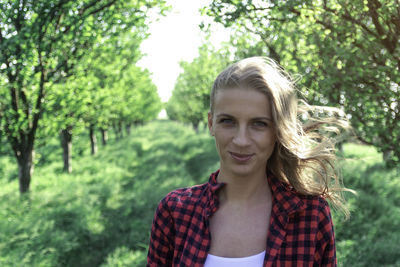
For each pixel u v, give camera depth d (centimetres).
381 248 547
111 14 802
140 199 1009
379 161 1205
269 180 110
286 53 515
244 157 96
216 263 102
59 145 2467
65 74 945
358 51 462
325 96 496
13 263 579
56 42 784
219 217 107
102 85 1252
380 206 724
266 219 104
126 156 2027
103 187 1153
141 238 747
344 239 602
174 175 1340
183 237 112
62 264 633
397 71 445
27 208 891
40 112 941
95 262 653
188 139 2916
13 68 742
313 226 102
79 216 834
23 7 754
